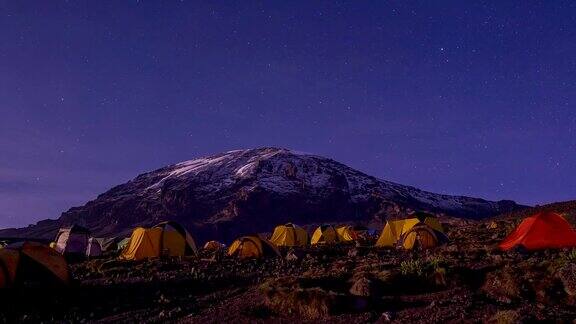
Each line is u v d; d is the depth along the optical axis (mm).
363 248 27188
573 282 10000
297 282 12633
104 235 142750
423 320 9430
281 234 42250
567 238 16453
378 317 10055
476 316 9195
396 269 13156
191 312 12859
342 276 13203
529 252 16297
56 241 31547
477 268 12711
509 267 11492
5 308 13930
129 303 14742
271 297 11688
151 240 27094
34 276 15586
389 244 30625
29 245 16219
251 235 26891
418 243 25203
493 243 21453
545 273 10805
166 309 13555
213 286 16938
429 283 11953
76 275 20984
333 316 10391
